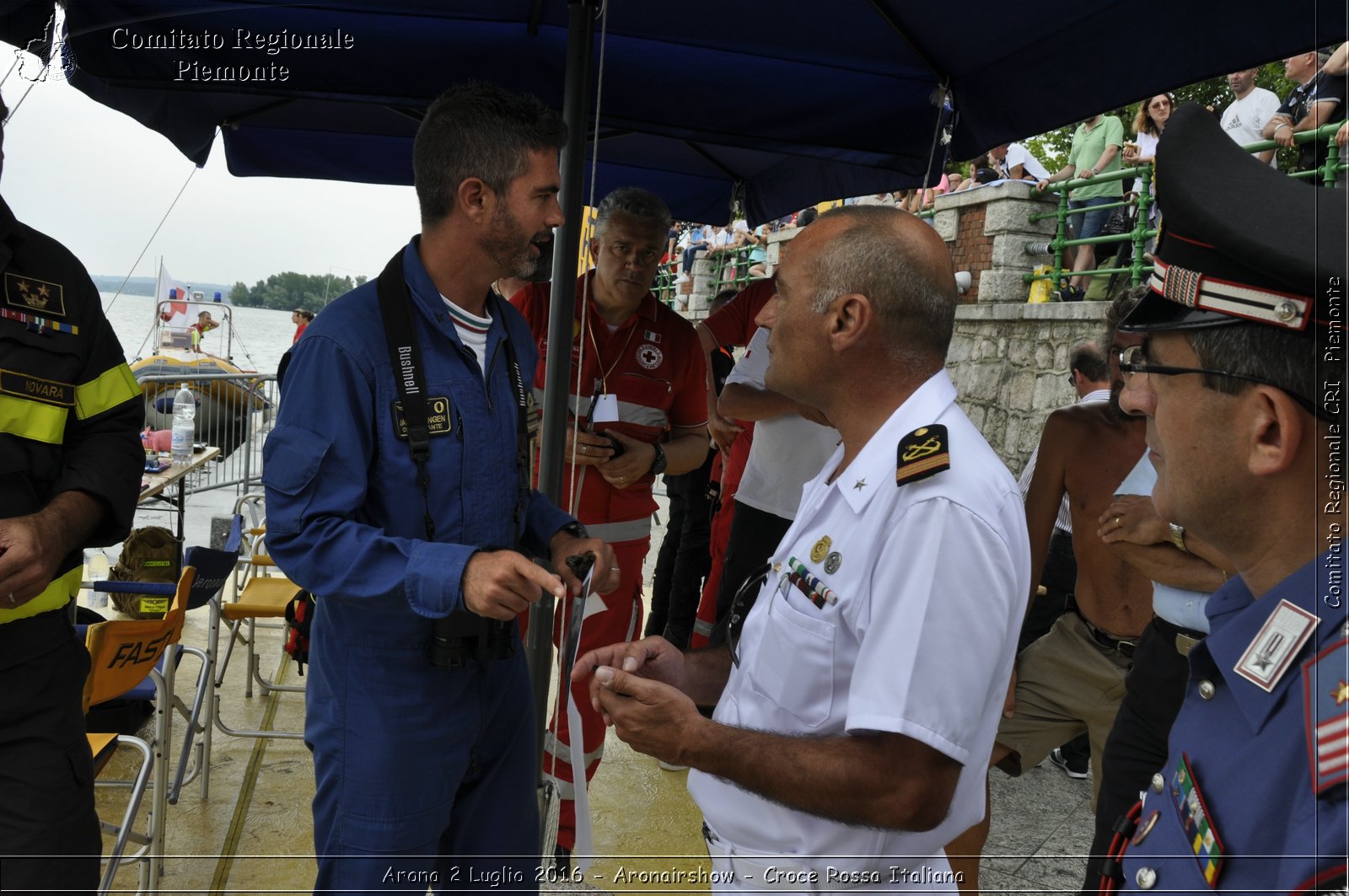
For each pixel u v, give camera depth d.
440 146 1.75
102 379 1.99
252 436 9.25
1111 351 2.57
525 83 3.28
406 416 1.75
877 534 1.30
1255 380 0.78
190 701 4.27
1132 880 0.95
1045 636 2.74
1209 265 0.82
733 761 1.29
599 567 1.98
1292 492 0.79
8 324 1.83
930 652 1.18
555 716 2.73
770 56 3.22
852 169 4.19
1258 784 0.80
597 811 3.46
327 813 1.83
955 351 8.27
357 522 1.74
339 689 1.79
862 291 1.35
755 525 3.82
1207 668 0.92
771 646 1.41
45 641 1.85
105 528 1.97
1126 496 2.28
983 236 8.12
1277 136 4.98
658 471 3.26
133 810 2.43
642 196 3.24
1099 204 7.12
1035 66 2.75
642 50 3.30
